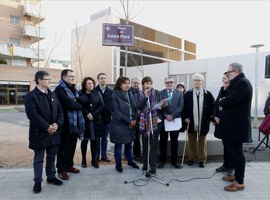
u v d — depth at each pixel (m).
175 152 5.58
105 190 4.23
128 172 5.15
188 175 5.02
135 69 27.75
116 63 32.69
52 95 4.34
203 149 5.60
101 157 6.05
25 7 30.72
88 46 35.88
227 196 4.02
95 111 5.27
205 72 21.28
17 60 31.53
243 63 18.33
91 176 4.90
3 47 28.77
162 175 5.00
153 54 37.44
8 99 29.78
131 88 5.84
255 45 13.07
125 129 5.12
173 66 24.00
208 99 5.56
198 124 5.52
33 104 4.05
